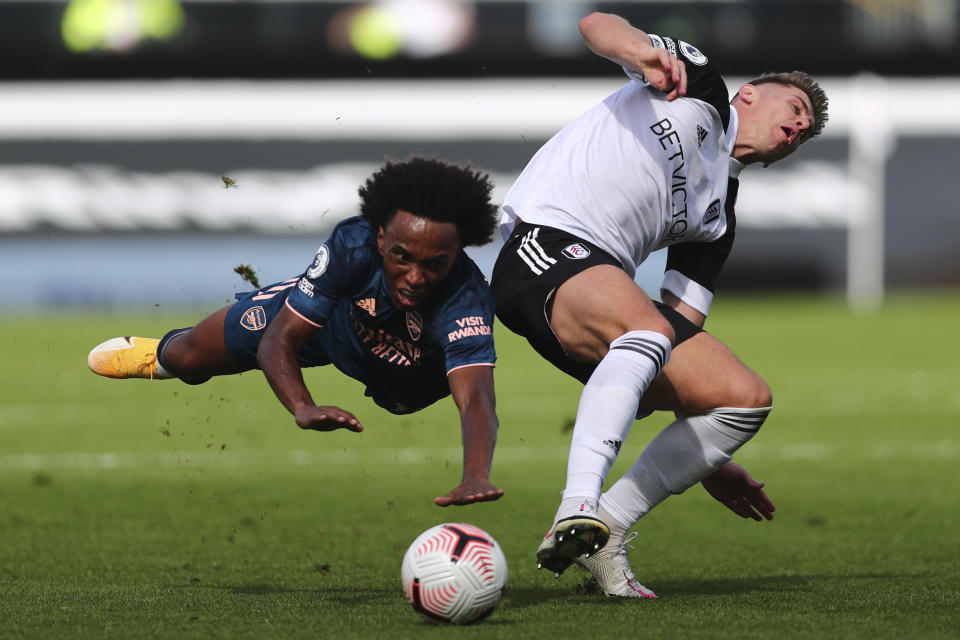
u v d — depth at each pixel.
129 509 23.55
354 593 14.95
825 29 96.38
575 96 90.56
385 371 14.87
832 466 29.73
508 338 76.62
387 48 96.31
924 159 89.25
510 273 15.02
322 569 16.98
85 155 85.88
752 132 15.87
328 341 14.98
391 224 13.06
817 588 15.23
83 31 96.38
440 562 11.98
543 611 13.12
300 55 96.75
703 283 16.42
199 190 86.62
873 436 35.06
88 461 30.58
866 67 96.31
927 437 34.78
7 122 85.25
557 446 33.41
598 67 95.81
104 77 96.94
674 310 15.23
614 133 15.24
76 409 41.91
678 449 14.48
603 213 14.96
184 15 96.69
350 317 14.44
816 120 16.08
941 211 89.50
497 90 90.06
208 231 86.62
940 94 88.94
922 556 18.55
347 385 49.03
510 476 28.39
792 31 96.50
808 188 89.31
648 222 15.19
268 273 87.25
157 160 86.44
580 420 13.23
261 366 13.59
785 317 79.25
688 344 14.55
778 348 61.56
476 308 13.85
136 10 96.44
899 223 89.81
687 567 17.72
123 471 28.91
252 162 87.31
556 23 95.56
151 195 86.12
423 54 96.00
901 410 40.75
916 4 95.56
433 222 12.92
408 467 30.03
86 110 85.81
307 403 12.88
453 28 95.81
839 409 41.09
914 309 85.19
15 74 96.44
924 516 22.72
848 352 59.88
